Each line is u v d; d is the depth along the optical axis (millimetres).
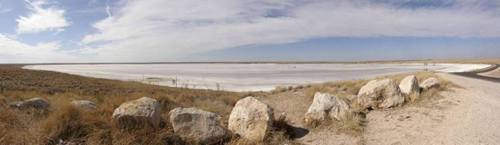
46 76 39156
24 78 33125
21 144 4867
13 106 8039
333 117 7531
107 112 7227
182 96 14633
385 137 6223
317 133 6793
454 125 6848
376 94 9438
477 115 7867
